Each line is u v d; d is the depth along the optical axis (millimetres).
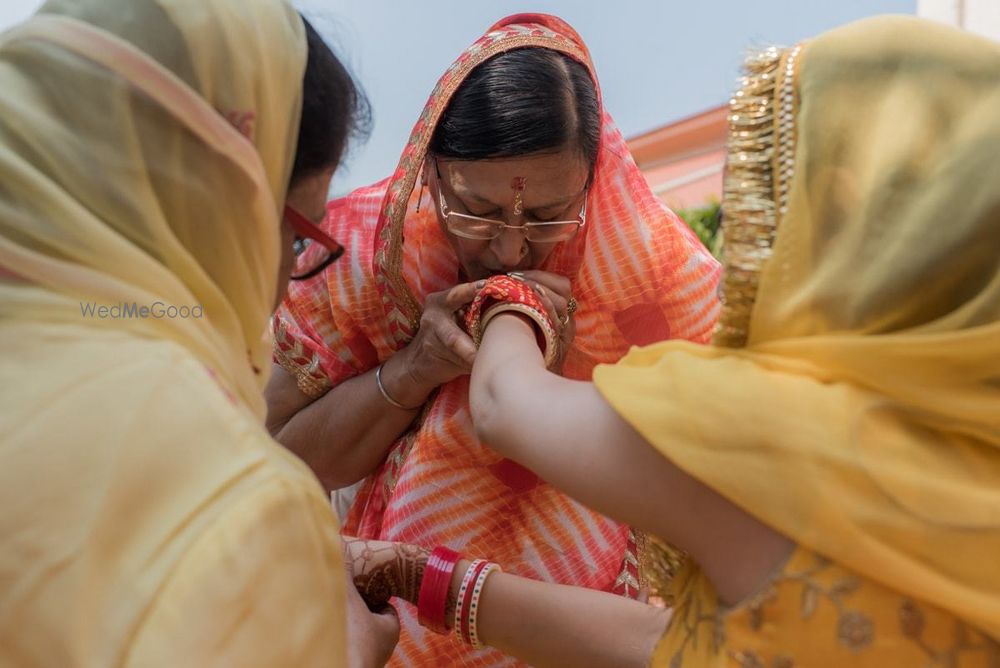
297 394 1868
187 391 878
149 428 846
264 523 852
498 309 1541
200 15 971
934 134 983
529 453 1111
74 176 912
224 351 977
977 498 928
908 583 913
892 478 929
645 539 1226
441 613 1432
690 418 988
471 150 1536
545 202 1571
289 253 1174
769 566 966
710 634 1014
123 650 782
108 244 907
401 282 1734
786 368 1004
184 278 962
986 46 1015
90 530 800
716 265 1812
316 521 910
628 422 1013
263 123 1019
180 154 953
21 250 887
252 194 1003
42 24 939
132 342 885
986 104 976
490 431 1183
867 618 925
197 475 852
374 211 1797
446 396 1751
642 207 1762
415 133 1645
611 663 1337
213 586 811
